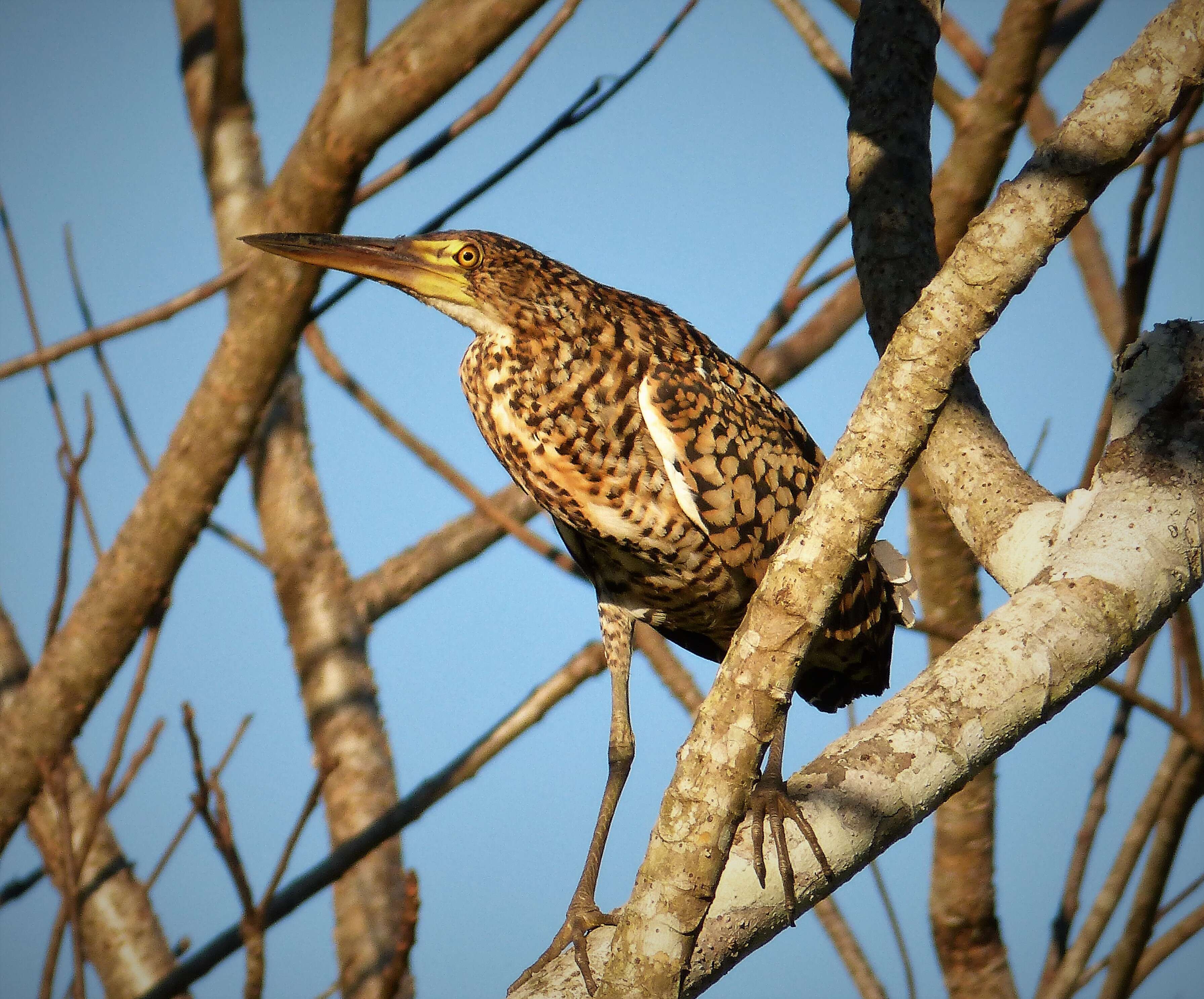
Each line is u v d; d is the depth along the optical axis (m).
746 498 7.64
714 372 7.94
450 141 8.17
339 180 7.77
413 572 12.51
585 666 8.58
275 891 4.89
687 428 7.57
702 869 4.33
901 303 6.68
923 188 6.86
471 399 7.98
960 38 8.45
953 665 4.88
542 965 6.20
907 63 6.95
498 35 7.25
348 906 10.67
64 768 5.97
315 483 12.33
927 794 4.75
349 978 10.34
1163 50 4.78
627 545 7.77
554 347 7.61
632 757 7.86
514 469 7.89
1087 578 5.00
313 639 11.81
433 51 7.25
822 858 4.65
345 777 11.36
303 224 8.02
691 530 7.71
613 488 7.64
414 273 7.72
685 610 8.17
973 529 6.03
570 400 7.58
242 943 7.49
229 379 8.26
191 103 12.04
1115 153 4.62
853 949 7.80
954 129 7.95
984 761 4.81
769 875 4.62
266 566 10.46
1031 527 5.79
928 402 4.24
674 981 4.39
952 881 7.91
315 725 11.61
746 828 4.80
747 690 4.30
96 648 8.73
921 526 8.26
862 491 4.23
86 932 10.13
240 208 11.47
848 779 4.74
